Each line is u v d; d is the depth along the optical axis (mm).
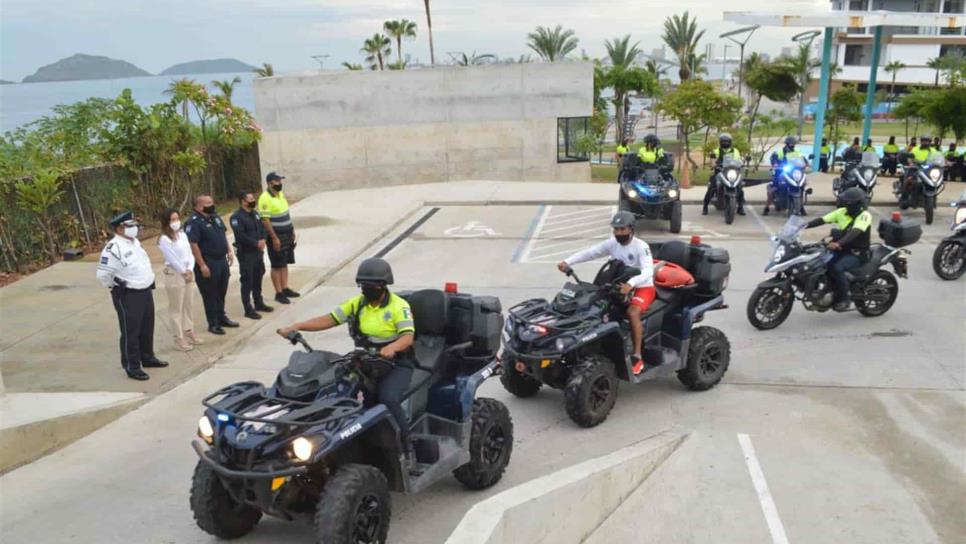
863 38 74188
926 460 6418
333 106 24500
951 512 5594
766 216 17719
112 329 10156
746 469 6320
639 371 7438
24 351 9328
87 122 17078
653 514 5664
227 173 22844
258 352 9516
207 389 8297
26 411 7246
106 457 6727
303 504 4930
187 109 19594
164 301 11469
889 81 74312
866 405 7562
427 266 13859
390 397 5145
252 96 24078
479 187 23344
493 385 8344
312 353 5098
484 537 3861
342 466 4770
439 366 5734
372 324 5430
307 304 11555
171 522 5562
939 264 11984
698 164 40969
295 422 4516
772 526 5453
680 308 7910
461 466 5816
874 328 9867
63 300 11555
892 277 10133
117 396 7891
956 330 9703
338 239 16062
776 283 9711
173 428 7312
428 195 21922
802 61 50562
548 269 13328
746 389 8062
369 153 25047
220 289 10000
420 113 25172
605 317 7230
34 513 5742
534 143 26000
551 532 4770
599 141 43281
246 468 4469
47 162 15336
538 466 6426
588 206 19719
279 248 11242
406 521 5492
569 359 7230
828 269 9805
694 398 7875
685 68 61125
